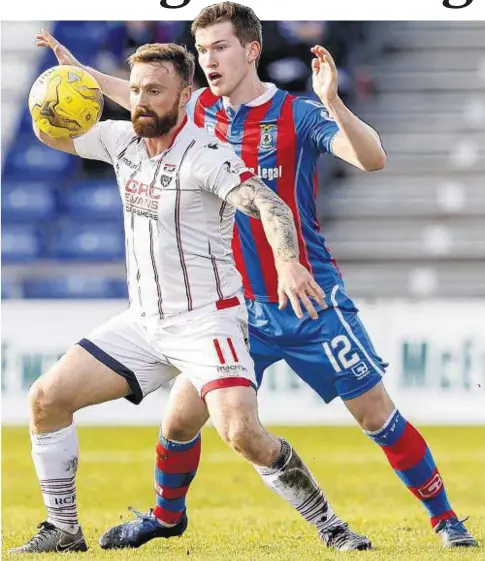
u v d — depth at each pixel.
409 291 59.69
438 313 46.53
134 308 18.83
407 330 46.47
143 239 18.25
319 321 21.09
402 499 28.67
